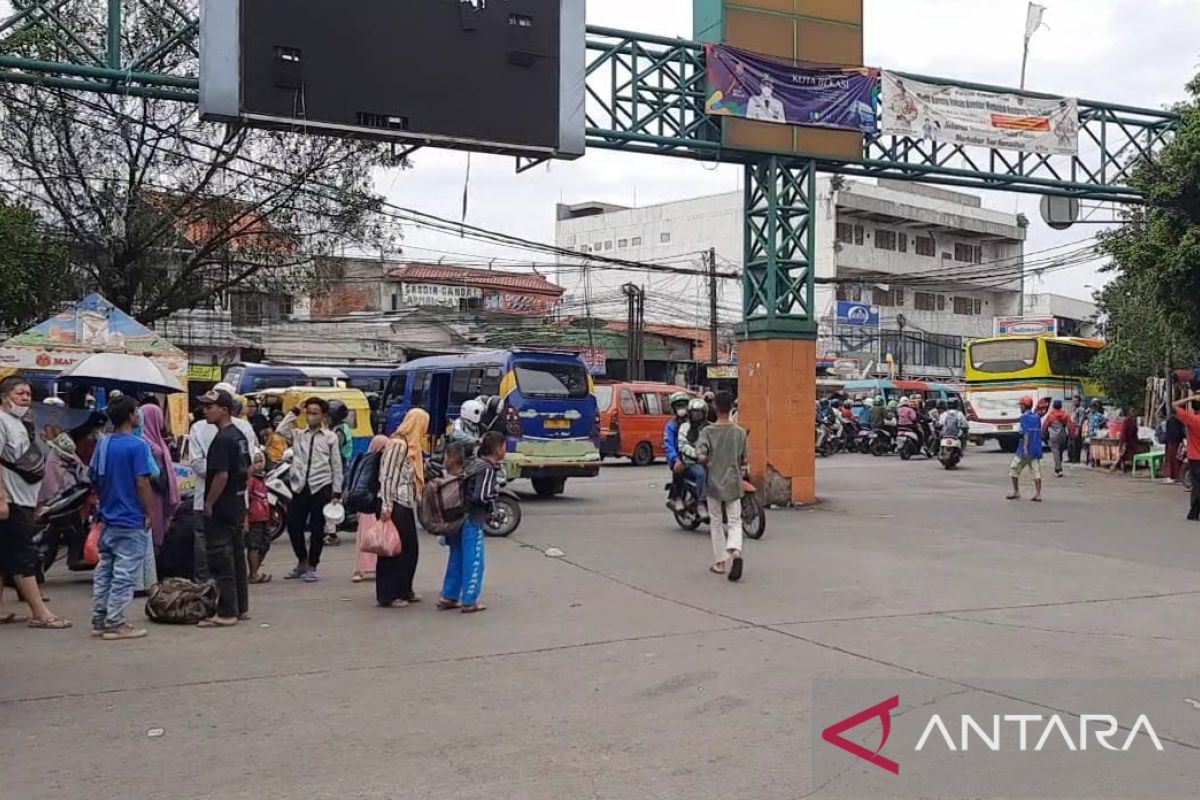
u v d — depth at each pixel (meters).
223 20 12.51
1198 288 19.19
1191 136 18.28
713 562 11.26
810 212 16.97
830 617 8.73
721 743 5.57
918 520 15.30
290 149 22.20
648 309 56.78
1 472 7.63
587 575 10.80
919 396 39.69
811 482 17.00
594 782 5.01
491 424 16.77
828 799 4.80
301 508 10.67
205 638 8.07
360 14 13.15
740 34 16.30
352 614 8.98
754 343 16.95
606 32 15.27
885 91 17.14
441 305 44.44
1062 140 18.72
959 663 7.18
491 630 8.31
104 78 12.99
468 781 5.02
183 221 22.75
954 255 60.38
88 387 14.68
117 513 8.07
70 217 21.66
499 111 13.90
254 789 4.93
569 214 68.62
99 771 5.17
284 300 28.36
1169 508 17.17
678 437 14.05
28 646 7.80
